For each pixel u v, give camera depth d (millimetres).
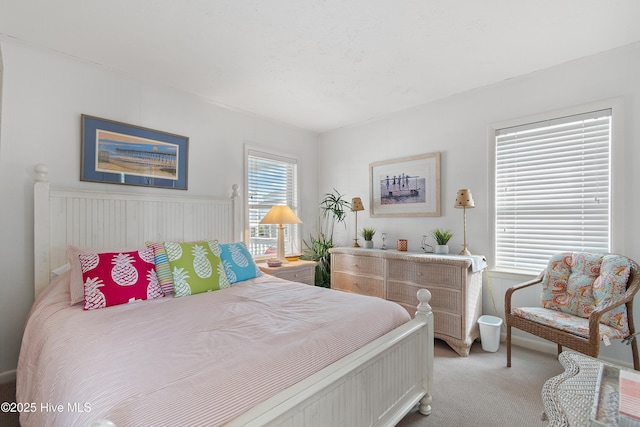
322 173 4574
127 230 2625
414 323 1779
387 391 1547
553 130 2693
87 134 2486
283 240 3656
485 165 3039
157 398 882
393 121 3775
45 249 2193
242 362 1096
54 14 1914
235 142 3568
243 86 2990
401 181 3676
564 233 2637
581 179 2557
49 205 2229
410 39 2217
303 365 1181
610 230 2398
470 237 3141
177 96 3059
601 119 2461
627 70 2330
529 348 2779
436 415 1832
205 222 3180
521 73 2754
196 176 3197
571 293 2314
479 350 2766
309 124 4184
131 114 2744
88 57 2443
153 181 2857
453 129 3264
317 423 1122
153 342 1269
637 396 1013
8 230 2166
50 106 2334
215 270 2348
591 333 1908
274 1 1811
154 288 2066
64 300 1866
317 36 2176
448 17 1970
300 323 1500
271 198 3984
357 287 3492
